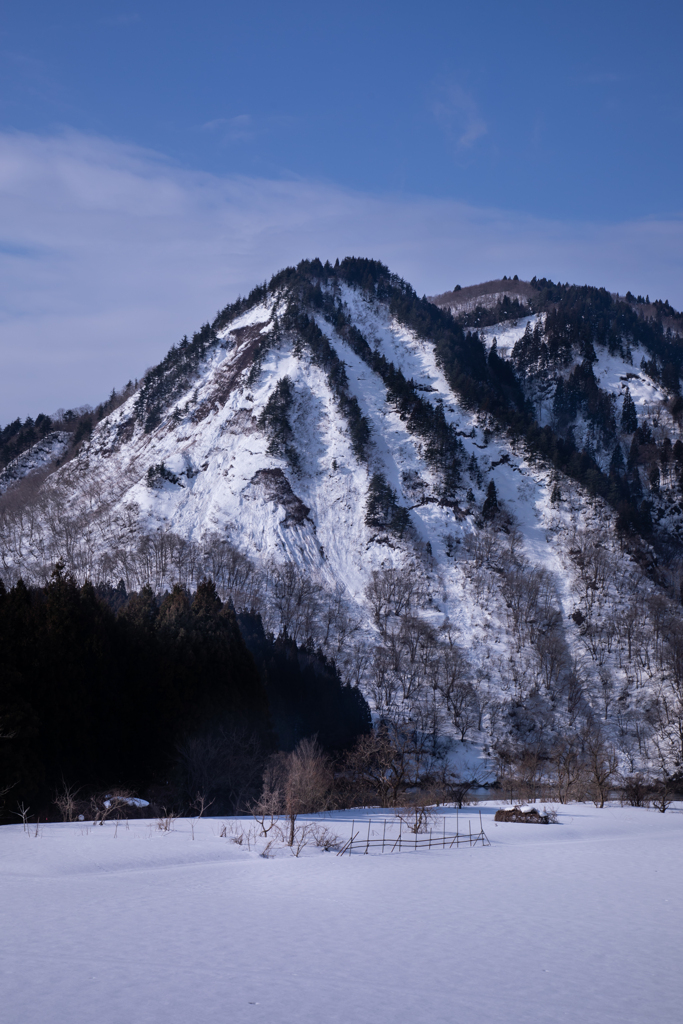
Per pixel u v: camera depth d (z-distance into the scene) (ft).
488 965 51.42
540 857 110.73
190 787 179.93
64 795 155.33
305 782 173.06
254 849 107.34
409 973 49.03
